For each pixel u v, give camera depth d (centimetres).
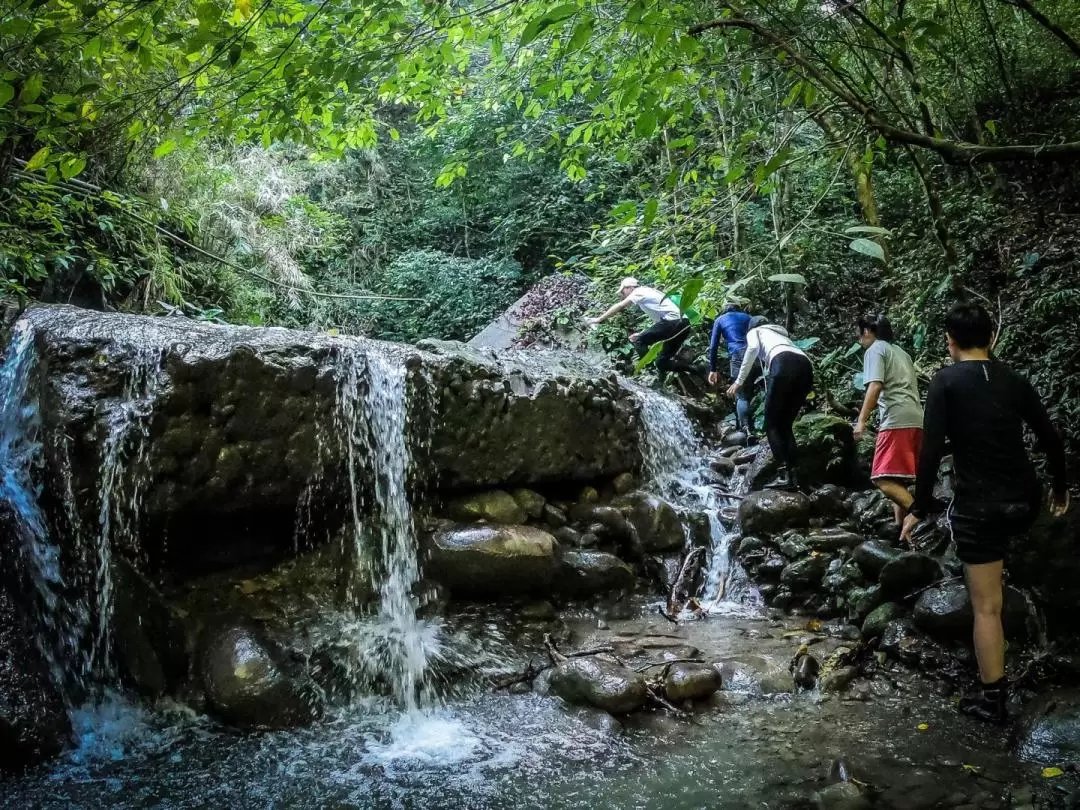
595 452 609
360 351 485
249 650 396
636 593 543
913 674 408
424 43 418
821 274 796
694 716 378
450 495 539
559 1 469
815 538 536
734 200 425
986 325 358
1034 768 312
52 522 413
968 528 342
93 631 404
